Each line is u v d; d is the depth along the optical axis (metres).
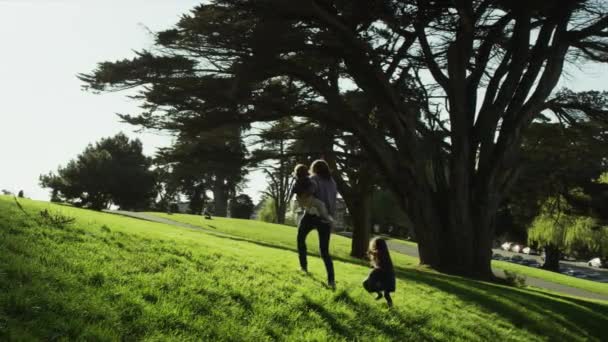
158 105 23.92
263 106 23.64
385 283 8.57
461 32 24.05
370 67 22.75
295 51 21.77
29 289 4.85
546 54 25.09
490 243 25.12
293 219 95.62
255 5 20.34
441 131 26.11
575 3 23.33
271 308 6.55
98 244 7.55
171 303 5.66
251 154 27.80
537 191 31.67
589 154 28.70
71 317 4.64
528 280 37.41
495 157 25.05
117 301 5.29
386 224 89.50
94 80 22.16
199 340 5.06
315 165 8.89
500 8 24.41
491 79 26.22
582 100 25.69
